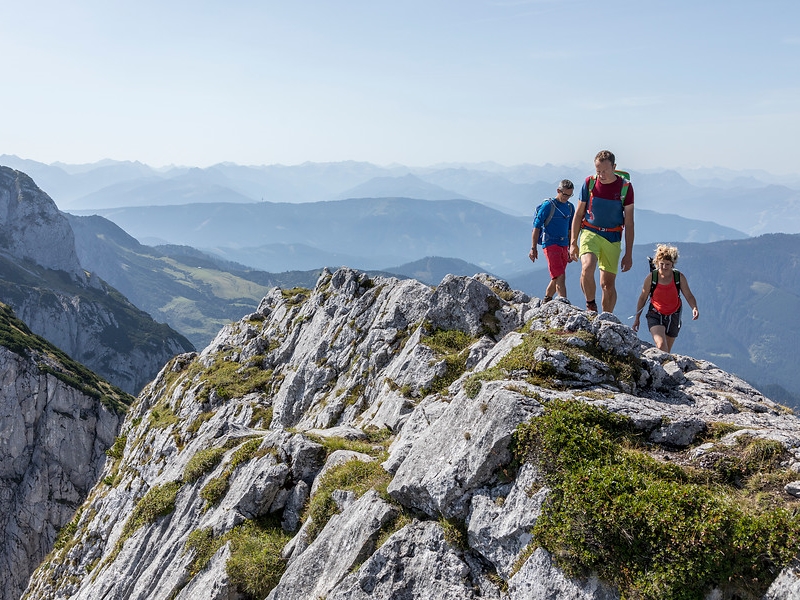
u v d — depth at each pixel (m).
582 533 10.46
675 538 9.43
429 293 33.44
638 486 10.57
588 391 14.16
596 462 11.38
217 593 17.41
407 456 15.23
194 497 24.55
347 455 19.44
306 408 37.44
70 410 126.88
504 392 13.47
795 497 10.05
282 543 18.53
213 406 46.56
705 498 9.86
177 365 66.06
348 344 38.09
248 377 49.03
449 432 14.35
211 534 20.25
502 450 12.74
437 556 12.73
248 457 23.12
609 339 15.79
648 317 18.70
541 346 15.59
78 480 124.38
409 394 24.14
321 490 18.33
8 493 117.56
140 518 26.73
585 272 18.23
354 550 14.47
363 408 30.28
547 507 11.31
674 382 15.61
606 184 18.05
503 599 11.31
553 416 12.43
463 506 12.95
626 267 18.22
